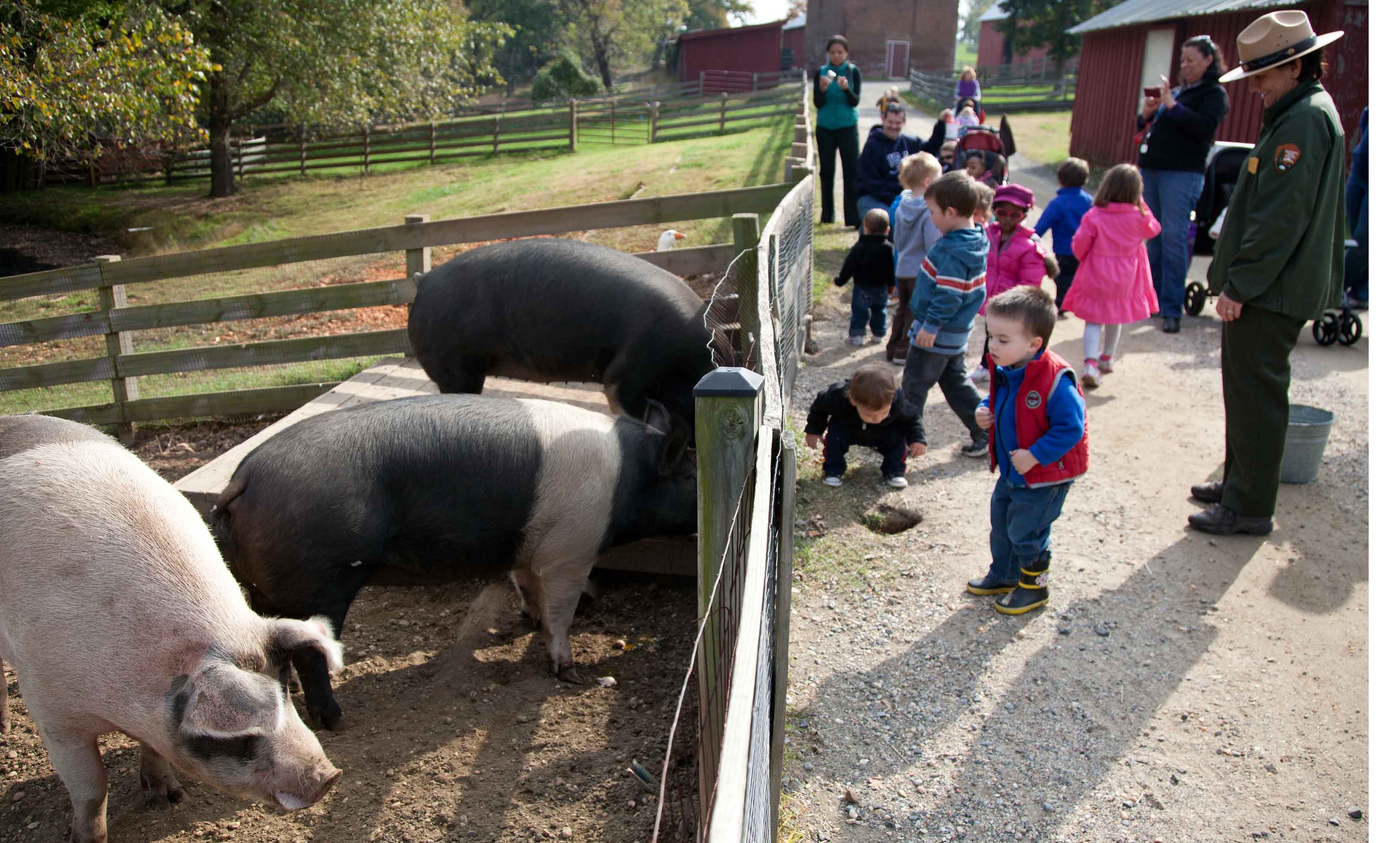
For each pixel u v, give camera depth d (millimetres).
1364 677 3713
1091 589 4332
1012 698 3619
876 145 9664
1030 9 43375
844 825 3039
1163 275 8242
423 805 3230
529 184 18594
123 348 7449
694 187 14773
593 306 4914
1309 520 4938
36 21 12484
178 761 2729
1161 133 7965
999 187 6844
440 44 22812
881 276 7414
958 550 4652
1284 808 3098
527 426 3775
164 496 3127
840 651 3900
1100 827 3037
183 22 15578
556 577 3930
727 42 50406
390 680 4004
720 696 2836
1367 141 8492
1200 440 5918
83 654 2766
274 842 3109
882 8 51750
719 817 1374
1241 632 4012
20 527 2875
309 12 20234
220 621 2777
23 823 3324
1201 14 15617
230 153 24172
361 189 23312
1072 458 3869
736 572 2768
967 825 3049
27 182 25156
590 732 3615
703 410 2678
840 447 5223
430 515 3623
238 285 11898
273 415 7332
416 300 5246
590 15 61438
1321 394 6719
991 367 4039
